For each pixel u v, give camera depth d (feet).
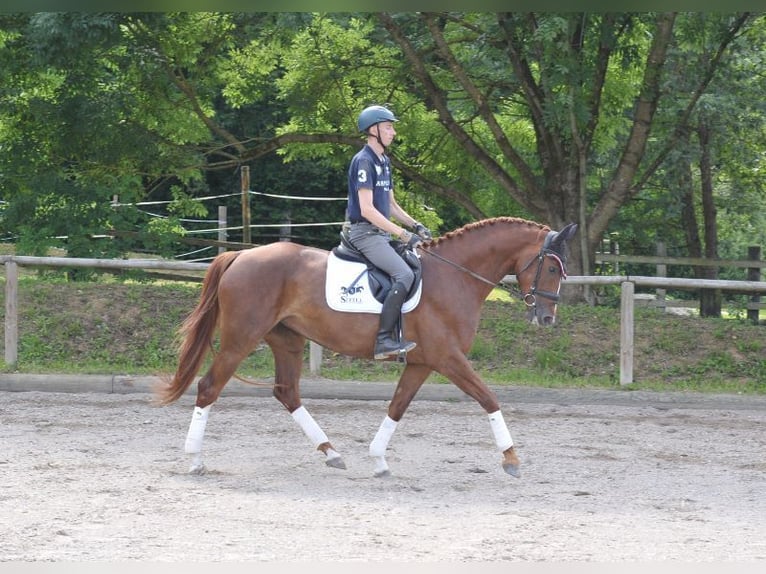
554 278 26.05
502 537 20.38
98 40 44.78
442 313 25.62
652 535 20.81
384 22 48.96
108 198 52.49
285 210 97.96
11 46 51.06
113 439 30.19
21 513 21.57
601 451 29.73
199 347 26.35
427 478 26.11
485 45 48.91
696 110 55.01
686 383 38.75
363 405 36.50
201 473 25.88
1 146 53.72
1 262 39.70
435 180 61.05
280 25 46.16
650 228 71.15
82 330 42.42
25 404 35.50
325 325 25.80
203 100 56.59
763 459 29.14
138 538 19.83
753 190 68.13
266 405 36.24
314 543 19.69
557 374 39.86
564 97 45.68
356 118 55.47
